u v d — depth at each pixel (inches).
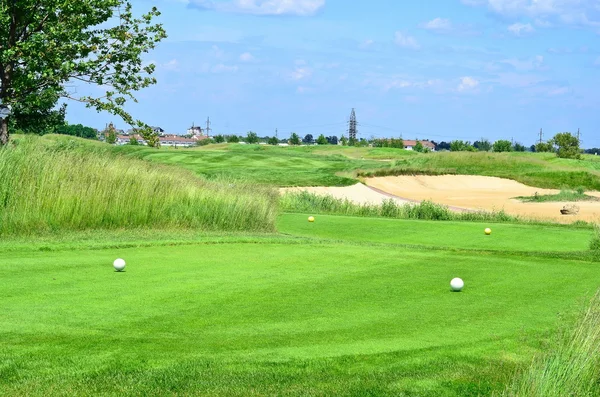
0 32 902.4
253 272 390.9
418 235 735.1
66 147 665.0
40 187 581.3
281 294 333.7
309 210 1072.2
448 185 2005.4
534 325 286.4
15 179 570.6
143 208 645.9
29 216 563.8
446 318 296.0
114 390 201.9
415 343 258.2
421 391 213.2
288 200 1121.4
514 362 240.2
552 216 1291.8
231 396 202.1
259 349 244.4
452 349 252.2
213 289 338.0
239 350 242.4
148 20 995.9
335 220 831.7
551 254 504.4
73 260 403.9
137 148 2233.0
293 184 1529.3
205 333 261.0
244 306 306.2
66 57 946.7
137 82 1003.3
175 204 679.1
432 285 369.7
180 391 203.8
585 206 1560.0
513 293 353.7
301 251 483.5
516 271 425.7
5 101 925.8
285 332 266.8
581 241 698.8
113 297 311.4
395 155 3550.7
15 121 1060.5
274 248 495.8
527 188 2052.2
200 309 297.0
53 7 903.1
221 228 683.4
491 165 2345.0
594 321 263.1
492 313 306.7
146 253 446.3
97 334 253.4
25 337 245.8
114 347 239.3
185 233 592.1
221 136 5285.4
